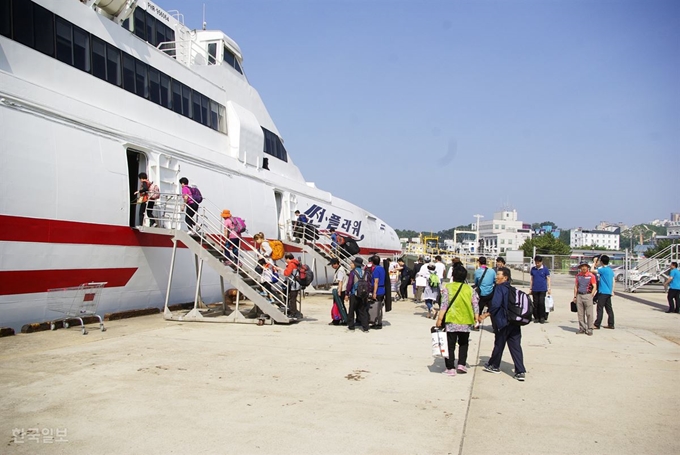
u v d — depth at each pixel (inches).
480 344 443.8
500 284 321.1
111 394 258.7
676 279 737.6
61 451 188.5
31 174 416.2
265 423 222.8
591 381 311.4
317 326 518.9
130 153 583.2
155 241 565.9
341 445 200.2
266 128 958.4
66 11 506.0
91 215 474.6
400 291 932.0
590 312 508.7
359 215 1363.2
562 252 3474.4
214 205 684.7
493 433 216.8
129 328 462.9
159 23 763.4
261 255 563.2
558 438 212.4
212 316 555.2
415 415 238.1
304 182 1117.7
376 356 371.9
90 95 527.8
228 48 866.1
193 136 710.5
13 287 402.6
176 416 229.0
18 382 275.0
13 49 446.3
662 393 285.9
